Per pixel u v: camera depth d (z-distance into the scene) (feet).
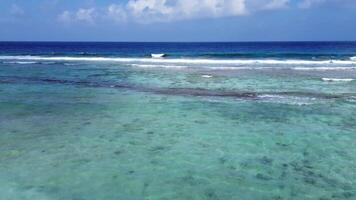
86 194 21.02
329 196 20.92
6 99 50.90
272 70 89.97
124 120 39.04
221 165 25.77
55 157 27.12
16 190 21.47
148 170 24.77
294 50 247.50
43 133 33.60
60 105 47.01
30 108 44.93
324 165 25.80
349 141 31.42
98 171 24.49
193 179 23.31
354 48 284.41
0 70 90.68
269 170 24.88
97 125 36.78
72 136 32.71
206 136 32.94
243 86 63.87
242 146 30.12
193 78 75.15
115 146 29.91
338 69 92.17
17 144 30.14
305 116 40.93
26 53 185.06
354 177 23.67
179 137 32.63
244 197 20.77
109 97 53.26
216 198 20.63
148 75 80.59
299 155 27.91
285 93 56.44
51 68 96.63
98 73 84.89
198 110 44.19
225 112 43.04
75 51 232.53
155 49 279.69
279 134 33.60
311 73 83.30
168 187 22.06
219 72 85.92
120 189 21.72
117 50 256.93
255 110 44.14
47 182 22.67
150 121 38.65
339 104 47.78
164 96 54.13
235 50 256.32
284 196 20.90
